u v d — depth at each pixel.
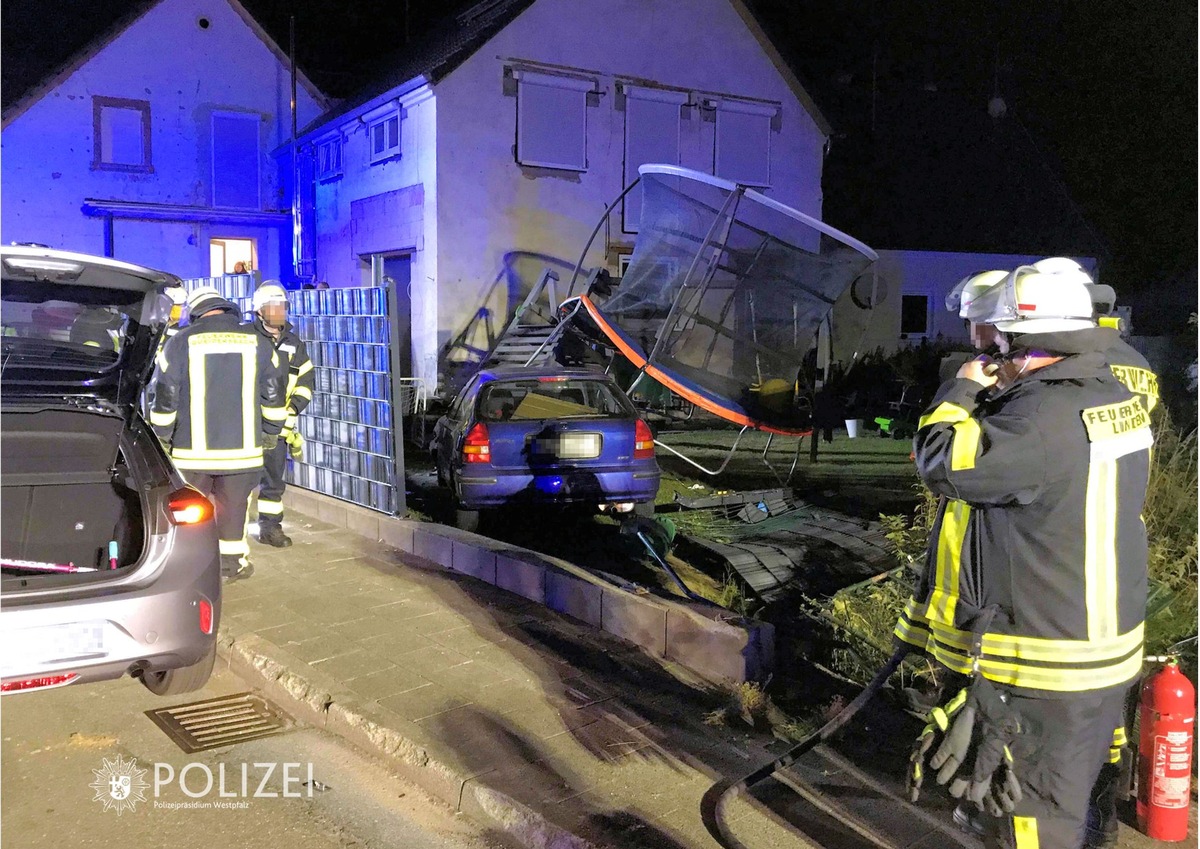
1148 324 24.02
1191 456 5.16
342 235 20.12
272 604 5.57
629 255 18.77
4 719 4.26
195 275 20.97
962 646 2.50
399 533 6.88
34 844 3.28
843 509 8.66
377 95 18.25
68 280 4.40
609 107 18.44
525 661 4.72
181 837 3.35
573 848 3.19
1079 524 2.36
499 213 17.50
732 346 10.23
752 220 18.17
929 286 22.28
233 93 21.20
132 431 4.73
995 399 2.48
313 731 4.22
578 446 7.33
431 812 3.55
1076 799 2.42
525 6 17.41
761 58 19.98
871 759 3.77
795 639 5.21
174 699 4.53
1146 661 3.18
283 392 6.15
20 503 4.55
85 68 19.83
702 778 3.63
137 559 3.97
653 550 6.96
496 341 17.48
